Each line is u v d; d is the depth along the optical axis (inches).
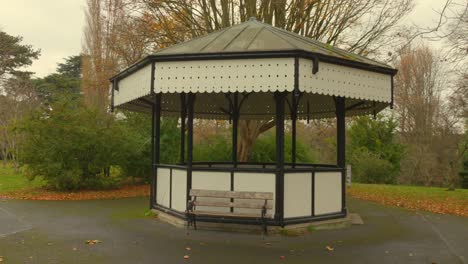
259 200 325.7
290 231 326.3
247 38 351.3
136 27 735.1
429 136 1285.7
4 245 291.6
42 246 289.3
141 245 292.7
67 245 292.2
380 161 955.3
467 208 486.6
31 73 1720.0
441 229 366.3
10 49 1638.8
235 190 336.8
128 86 390.3
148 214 409.4
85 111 609.0
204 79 319.6
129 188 659.4
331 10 689.6
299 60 304.0
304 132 1266.0
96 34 1106.7
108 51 1011.3
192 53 318.0
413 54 1330.0
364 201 567.5
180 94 472.4
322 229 350.3
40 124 576.1
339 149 384.5
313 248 290.4
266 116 572.7
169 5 692.1
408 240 320.5
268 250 282.7
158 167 414.0
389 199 570.6
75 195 567.8
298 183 340.5
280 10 682.8
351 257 269.3
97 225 362.9
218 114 573.6
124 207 471.8
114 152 616.1
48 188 619.8
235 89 312.3
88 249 281.4
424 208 494.0
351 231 350.9
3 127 881.5
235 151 504.4
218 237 317.1
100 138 594.9
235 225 334.6
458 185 1040.8
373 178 951.0
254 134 701.3
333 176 369.4
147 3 698.2
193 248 285.4
